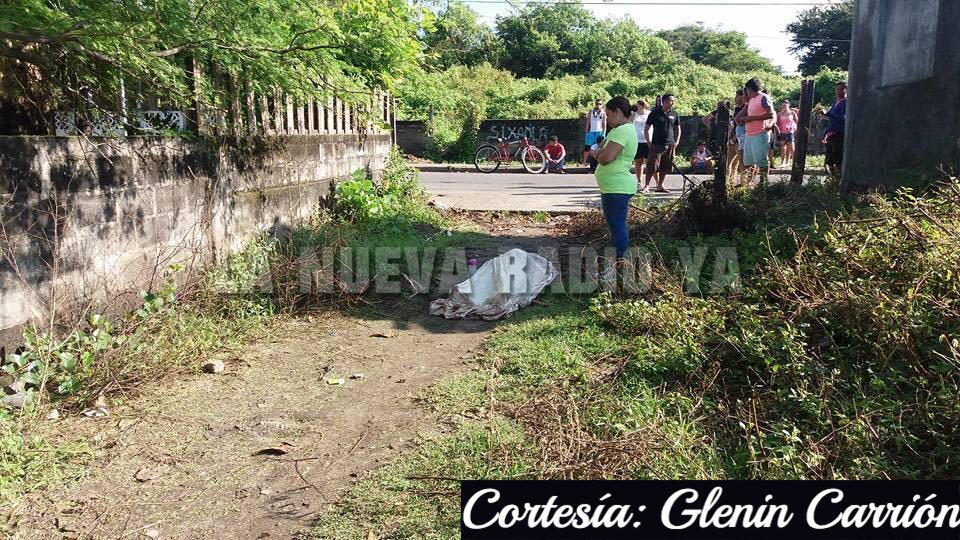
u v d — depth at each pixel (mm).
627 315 5082
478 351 4930
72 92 4641
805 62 55844
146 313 4652
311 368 4672
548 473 3102
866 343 3820
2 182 3871
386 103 11164
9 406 3705
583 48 51625
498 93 35719
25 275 4043
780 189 8391
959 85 6016
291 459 3449
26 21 3676
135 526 2902
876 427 3162
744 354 4066
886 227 4645
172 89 4902
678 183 14734
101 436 3645
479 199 12773
